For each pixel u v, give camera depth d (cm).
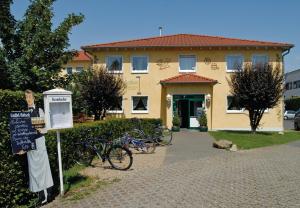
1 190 737
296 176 1106
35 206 793
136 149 1631
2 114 752
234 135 2472
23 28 1677
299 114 3500
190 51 3189
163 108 3170
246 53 3177
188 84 3077
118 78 2759
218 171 1192
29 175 789
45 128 830
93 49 3155
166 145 1933
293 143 2175
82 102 2506
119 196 867
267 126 3152
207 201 810
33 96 870
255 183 1002
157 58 3189
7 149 758
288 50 3184
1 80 1581
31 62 1620
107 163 1324
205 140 2181
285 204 782
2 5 1606
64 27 1691
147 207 771
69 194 895
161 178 1076
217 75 3178
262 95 2559
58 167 967
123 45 3156
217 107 3166
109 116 3072
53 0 1727
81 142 1287
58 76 1731
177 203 797
